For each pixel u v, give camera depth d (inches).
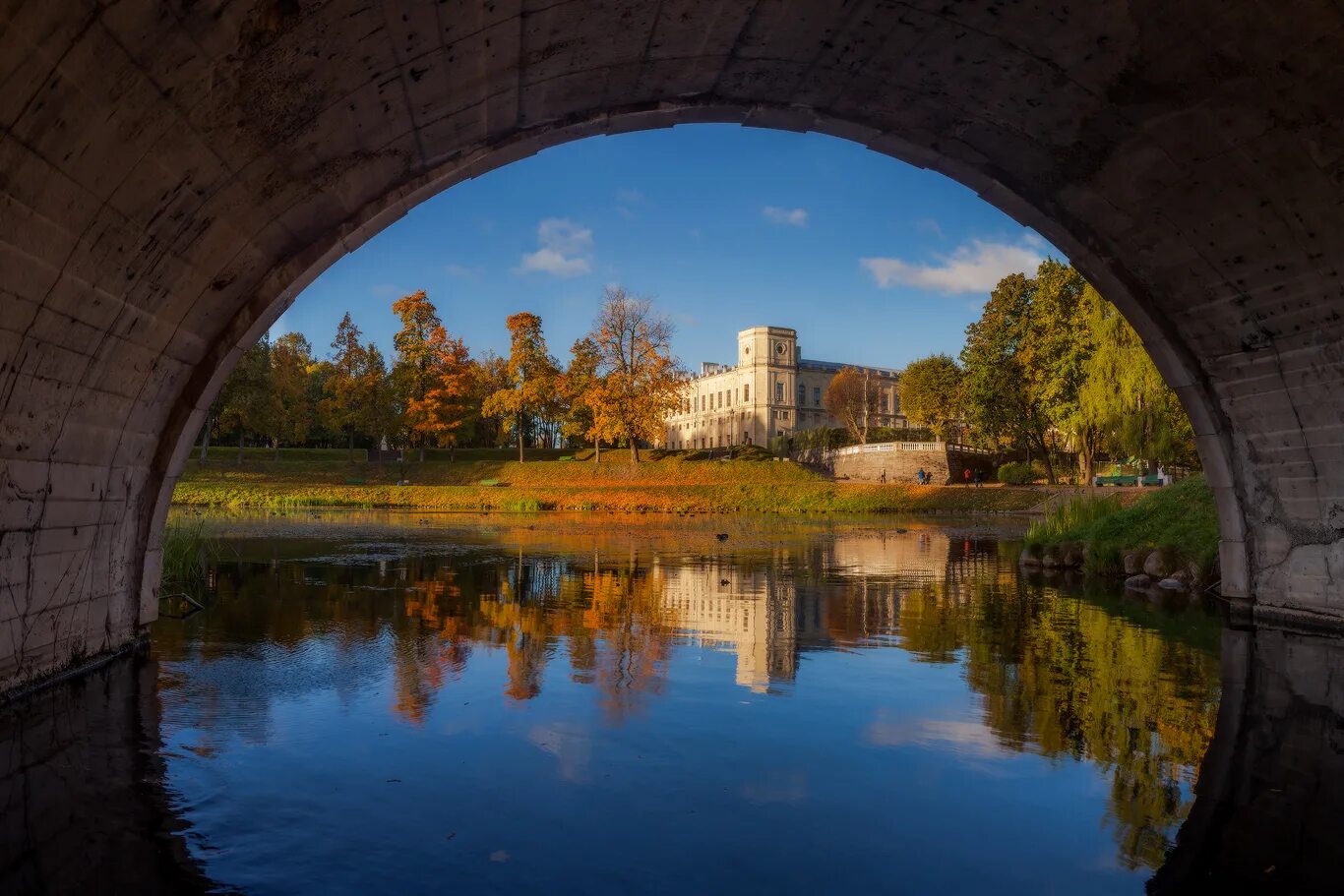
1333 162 269.0
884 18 274.7
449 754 179.6
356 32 203.2
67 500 238.7
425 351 2144.4
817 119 349.7
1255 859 132.6
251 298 293.4
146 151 188.7
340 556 641.6
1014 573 566.9
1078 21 257.4
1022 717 212.1
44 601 234.2
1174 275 358.3
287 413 2258.9
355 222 302.7
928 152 364.2
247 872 123.9
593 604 407.5
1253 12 231.1
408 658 278.5
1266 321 341.1
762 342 3905.0
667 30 275.1
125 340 236.8
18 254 174.9
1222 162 292.7
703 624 353.7
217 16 167.3
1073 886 122.5
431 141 292.4
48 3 136.5
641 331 2111.2
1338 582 340.2
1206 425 390.6
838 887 121.1
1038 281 1664.6
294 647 296.4
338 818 144.7
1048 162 342.6
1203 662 281.0
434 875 123.4
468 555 666.8
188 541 494.3
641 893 118.4
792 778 166.7
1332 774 171.2
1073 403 1566.2
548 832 139.5
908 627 350.6
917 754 182.1
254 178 234.8
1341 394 330.0
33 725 199.8
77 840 134.6
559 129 328.8
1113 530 594.6
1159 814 150.1
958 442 2640.3
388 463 2255.2
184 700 223.1
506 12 232.7
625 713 212.8
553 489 1872.5
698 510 1715.1
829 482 2052.2
